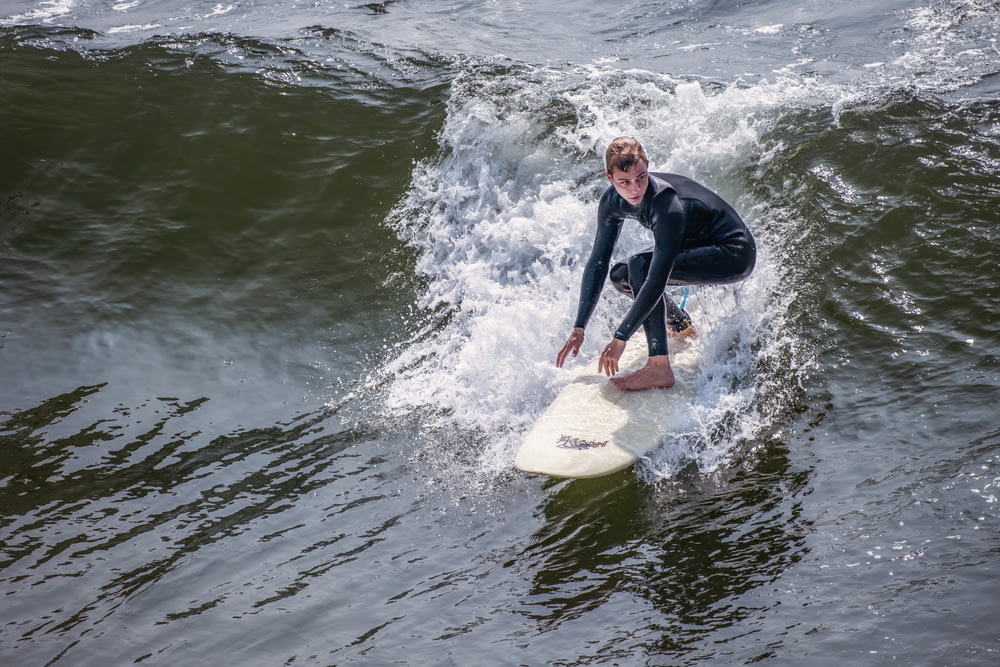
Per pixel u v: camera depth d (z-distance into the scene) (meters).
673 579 2.62
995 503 2.62
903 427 3.15
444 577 2.79
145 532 3.14
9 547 3.08
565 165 5.20
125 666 2.48
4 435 3.78
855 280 4.02
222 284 4.79
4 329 4.47
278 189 5.35
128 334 4.46
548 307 4.29
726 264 3.52
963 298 3.77
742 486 3.05
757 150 5.02
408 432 3.69
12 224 5.15
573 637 2.43
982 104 5.13
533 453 3.34
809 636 2.24
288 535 3.08
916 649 2.10
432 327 4.45
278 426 3.80
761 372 3.64
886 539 2.57
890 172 4.61
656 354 3.60
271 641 2.54
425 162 5.43
